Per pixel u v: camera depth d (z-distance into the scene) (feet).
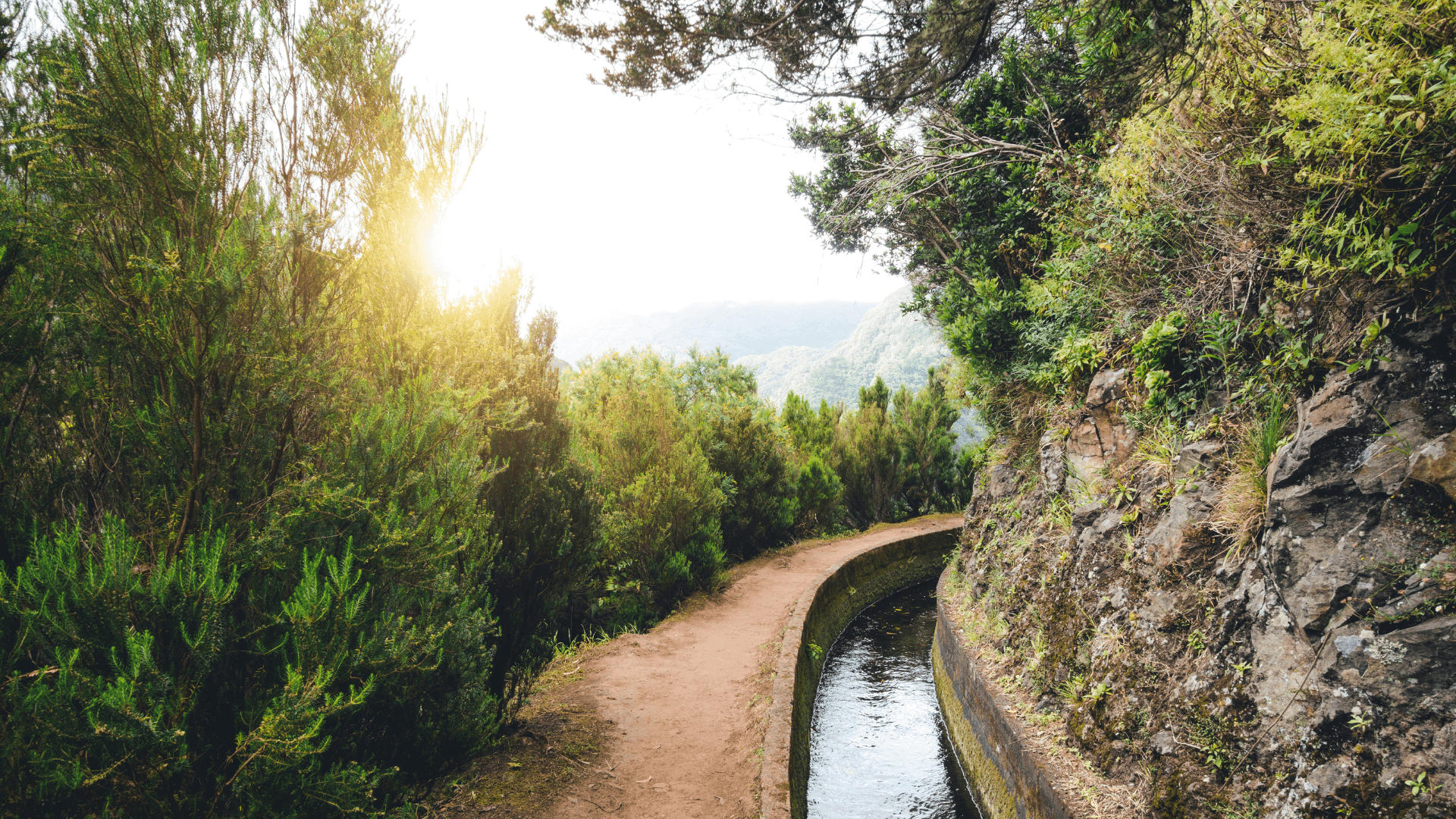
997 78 26.50
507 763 13.26
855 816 17.48
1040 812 13.14
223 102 9.16
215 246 8.25
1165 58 13.17
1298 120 9.75
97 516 8.62
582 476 17.92
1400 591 8.78
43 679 6.75
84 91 7.73
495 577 14.35
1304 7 10.53
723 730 16.03
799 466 45.85
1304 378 11.38
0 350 7.52
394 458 10.23
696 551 28.86
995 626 20.45
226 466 8.69
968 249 27.20
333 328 10.38
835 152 32.37
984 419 27.78
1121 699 12.96
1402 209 9.42
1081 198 18.49
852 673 27.02
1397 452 9.33
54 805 6.43
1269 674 10.03
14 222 7.63
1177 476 13.80
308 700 7.39
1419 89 8.14
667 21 24.73
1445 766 7.54
